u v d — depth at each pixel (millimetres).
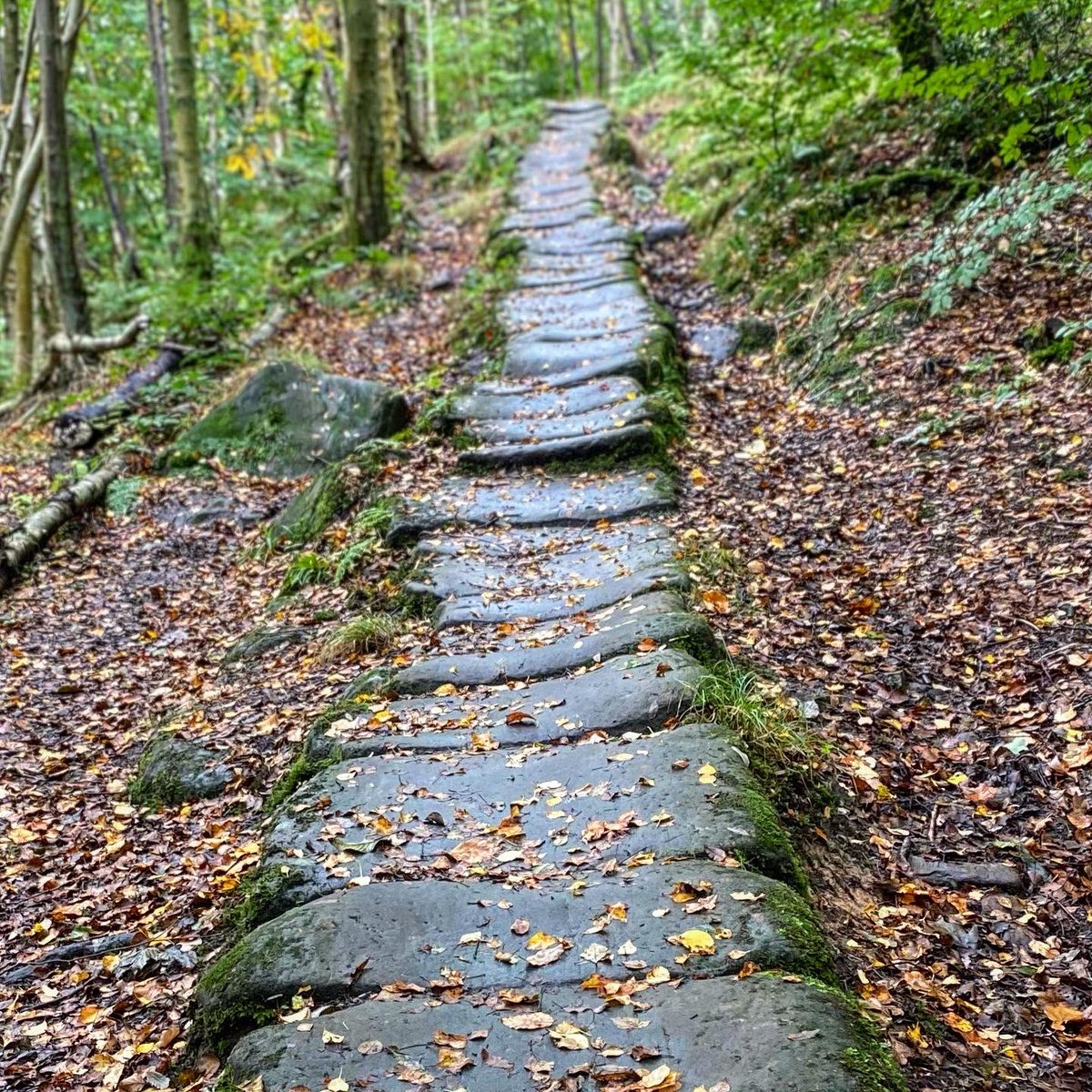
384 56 18234
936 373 6781
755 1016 2580
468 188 18094
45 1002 3426
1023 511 5328
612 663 4539
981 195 8086
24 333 13406
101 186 22172
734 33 11828
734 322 9164
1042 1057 2822
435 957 2984
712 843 3320
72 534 7719
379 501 6957
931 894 3453
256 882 3578
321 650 5465
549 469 7090
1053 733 4004
